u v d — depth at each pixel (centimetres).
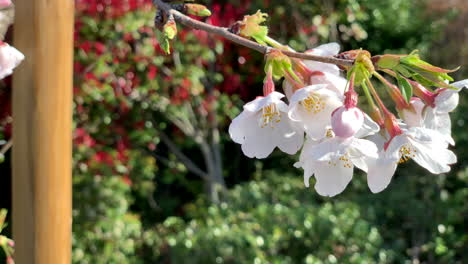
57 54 82
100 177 561
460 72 725
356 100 81
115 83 582
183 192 748
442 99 88
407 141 86
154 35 565
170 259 531
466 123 598
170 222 580
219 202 635
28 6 81
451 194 581
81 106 566
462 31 748
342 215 496
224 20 610
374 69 83
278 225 484
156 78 598
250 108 82
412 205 555
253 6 638
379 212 560
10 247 126
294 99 80
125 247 549
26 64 81
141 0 554
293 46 661
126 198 605
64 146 84
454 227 564
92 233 543
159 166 742
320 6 684
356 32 708
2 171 634
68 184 85
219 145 707
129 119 624
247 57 650
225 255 459
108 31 551
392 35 791
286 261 464
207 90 660
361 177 597
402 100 90
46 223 84
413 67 80
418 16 796
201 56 595
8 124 508
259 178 640
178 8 88
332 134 85
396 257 519
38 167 82
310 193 589
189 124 642
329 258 470
